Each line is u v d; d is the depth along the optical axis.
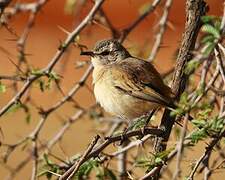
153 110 11.76
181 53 10.86
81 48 12.77
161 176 12.31
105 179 10.65
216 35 9.24
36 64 31.50
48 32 33.41
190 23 10.75
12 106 11.80
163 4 16.00
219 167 10.93
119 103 12.59
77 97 25.34
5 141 23.19
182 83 10.96
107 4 34.69
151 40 15.41
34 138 12.33
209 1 21.03
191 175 9.88
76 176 10.48
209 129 9.67
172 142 9.69
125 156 12.83
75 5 14.25
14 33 12.71
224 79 10.62
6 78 11.61
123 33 14.13
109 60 13.49
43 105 26.12
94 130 13.91
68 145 20.92
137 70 12.58
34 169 11.46
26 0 29.19
